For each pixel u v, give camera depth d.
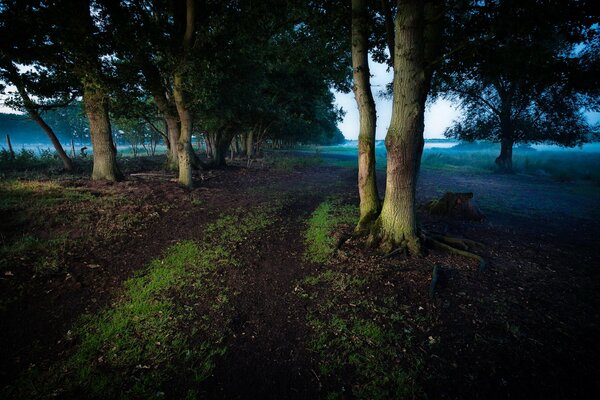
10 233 6.06
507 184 16.58
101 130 11.96
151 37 9.07
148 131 30.69
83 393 2.67
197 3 9.46
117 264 5.36
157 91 12.98
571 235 7.62
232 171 19.17
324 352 3.28
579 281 4.97
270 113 18.61
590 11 4.38
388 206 5.95
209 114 14.62
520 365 3.05
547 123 19.61
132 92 11.58
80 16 8.80
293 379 2.93
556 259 5.93
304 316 3.97
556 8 4.43
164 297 4.33
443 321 3.78
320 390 2.79
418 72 5.13
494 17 5.07
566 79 5.33
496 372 2.96
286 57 9.98
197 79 9.98
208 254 5.95
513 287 4.67
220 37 10.49
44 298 4.16
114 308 4.01
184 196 10.86
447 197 9.27
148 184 12.16
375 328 3.62
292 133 38.59
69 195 8.79
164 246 6.36
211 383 2.86
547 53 5.06
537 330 3.62
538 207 10.91
